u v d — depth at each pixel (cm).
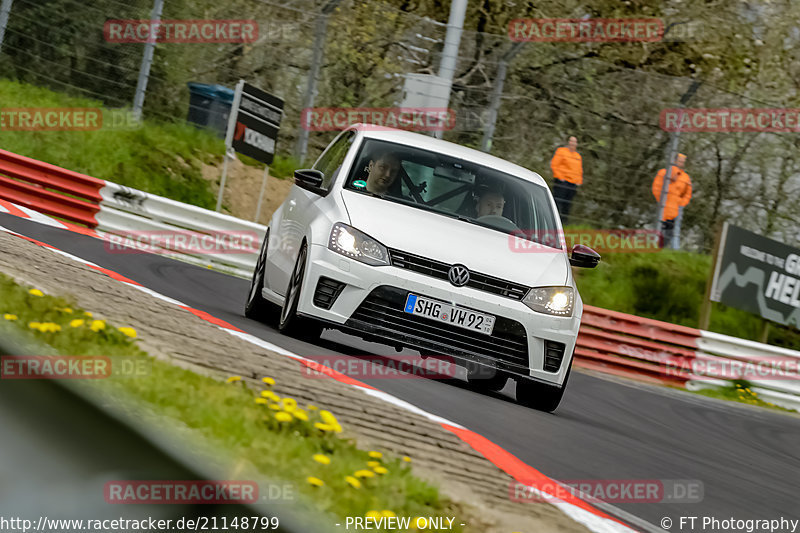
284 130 6781
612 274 6319
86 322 1496
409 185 2494
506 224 2498
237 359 1666
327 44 6975
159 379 1219
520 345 2291
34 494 333
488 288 2280
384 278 2223
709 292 5456
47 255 2420
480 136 6794
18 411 385
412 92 5903
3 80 6072
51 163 5472
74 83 6462
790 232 6944
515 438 1881
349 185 2445
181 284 3303
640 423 2878
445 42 5984
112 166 5600
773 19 8181
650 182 6850
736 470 2377
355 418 1501
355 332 2225
